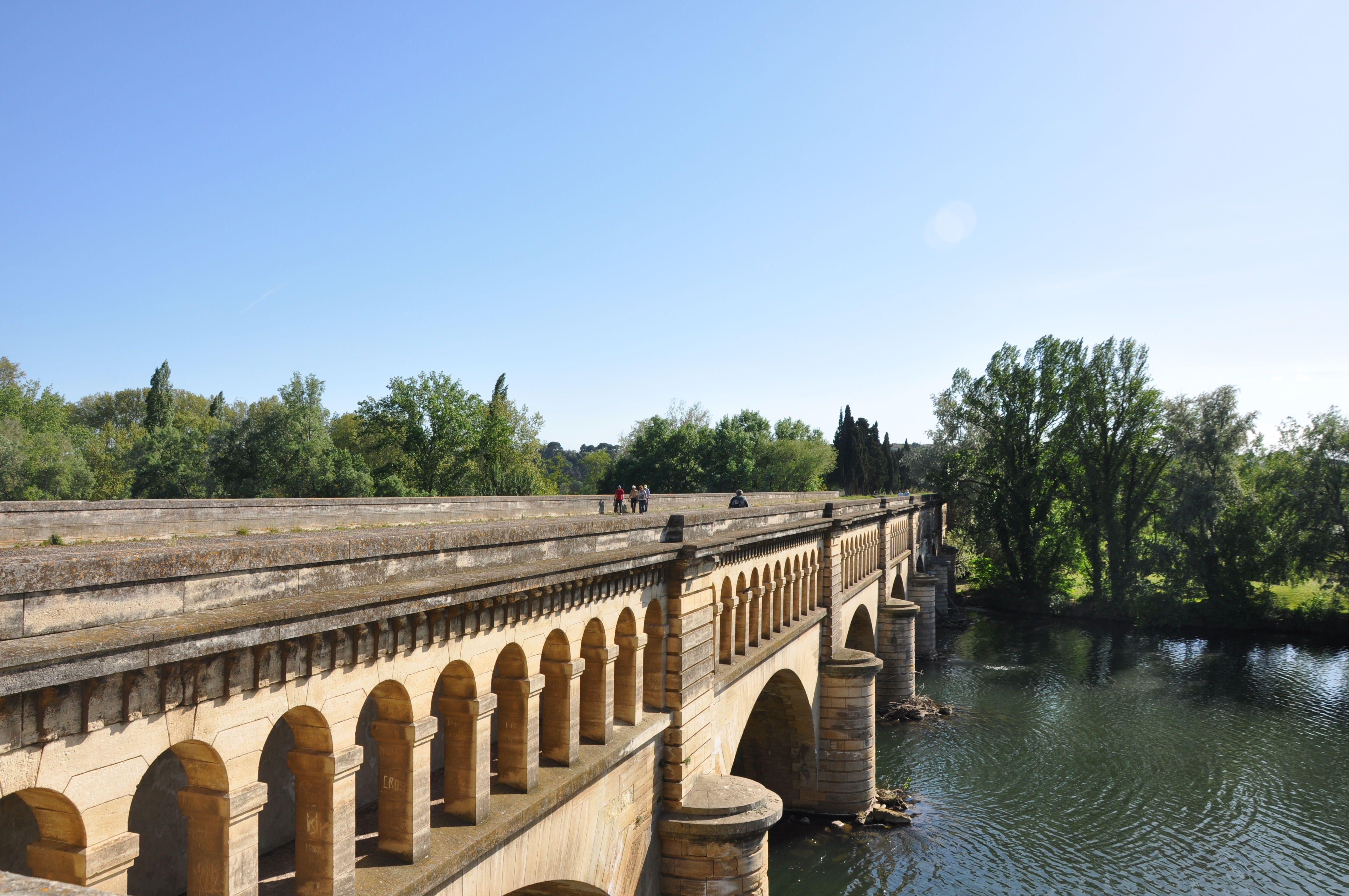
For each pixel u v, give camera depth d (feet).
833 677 128.77
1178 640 273.54
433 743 58.34
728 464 402.11
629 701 67.15
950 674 229.66
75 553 34.55
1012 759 159.43
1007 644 272.10
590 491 524.93
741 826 71.05
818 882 111.55
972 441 348.59
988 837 125.29
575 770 55.67
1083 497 316.60
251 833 32.27
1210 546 291.58
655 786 71.00
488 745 47.34
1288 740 170.50
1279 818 133.28
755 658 92.07
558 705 56.70
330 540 37.55
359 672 37.40
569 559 55.77
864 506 166.61
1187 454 295.69
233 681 31.22
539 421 334.85
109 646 25.40
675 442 407.23
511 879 48.78
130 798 27.76
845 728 128.88
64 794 25.80
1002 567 346.54
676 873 71.61
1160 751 163.84
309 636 34.65
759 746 132.16
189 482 253.03
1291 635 278.05
